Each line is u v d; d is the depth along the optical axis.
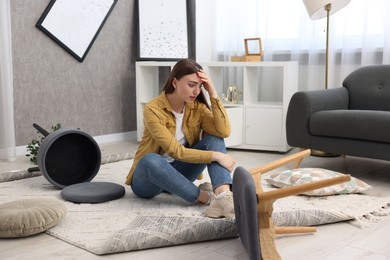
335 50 4.16
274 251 1.55
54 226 2.09
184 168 2.41
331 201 2.46
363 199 2.49
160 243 1.88
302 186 1.47
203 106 2.41
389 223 2.19
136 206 2.37
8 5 3.51
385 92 3.36
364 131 2.88
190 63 2.23
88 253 1.84
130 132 4.62
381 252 1.85
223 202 2.11
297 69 4.07
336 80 4.20
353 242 1.95
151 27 4.54
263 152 3.99
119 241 1.83
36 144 3.83
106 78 4.36
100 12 4.20
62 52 4.01
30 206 2.11
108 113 4.41
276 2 4.46
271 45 4.51
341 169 3.32
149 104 2.31
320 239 1.98
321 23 4.21
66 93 4.07
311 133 3.14
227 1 4.73
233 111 3.94
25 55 3.77
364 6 3.90
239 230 1.84
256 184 1.82
